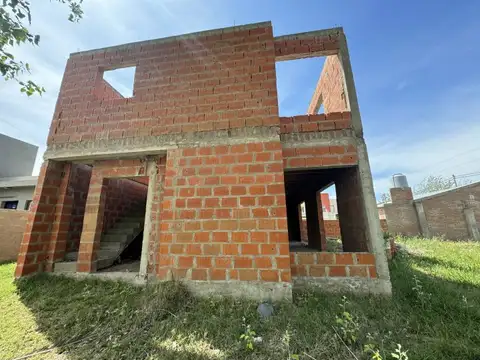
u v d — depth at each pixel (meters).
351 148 4.13
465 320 2.65
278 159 3.86
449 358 2.06
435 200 13.60
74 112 4.86
